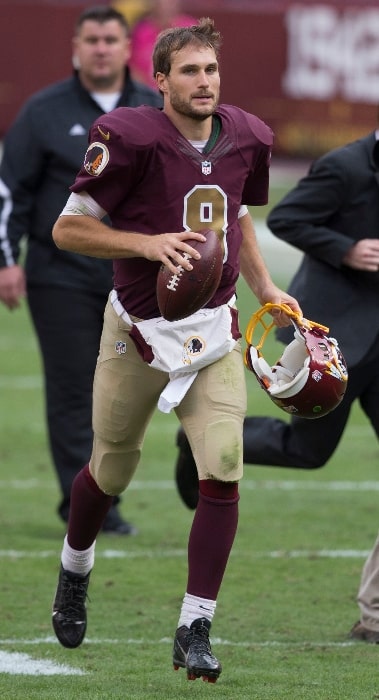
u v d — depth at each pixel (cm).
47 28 9550
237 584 2350
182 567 2473
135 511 2969
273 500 3091
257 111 9769
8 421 3909
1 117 9612
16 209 2733
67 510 2762
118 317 1764
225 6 9650
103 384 1797
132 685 1762
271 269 6694
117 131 1662
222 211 1716
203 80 1659
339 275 2158
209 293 1645
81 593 1897
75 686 1755
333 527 2817
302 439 2228
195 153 1695
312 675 1811
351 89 9744
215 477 1680
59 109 2725
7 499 3056
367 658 1902
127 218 1720
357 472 3416
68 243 1708
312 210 2148
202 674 1631
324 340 1752
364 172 2131
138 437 1822
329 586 2342
